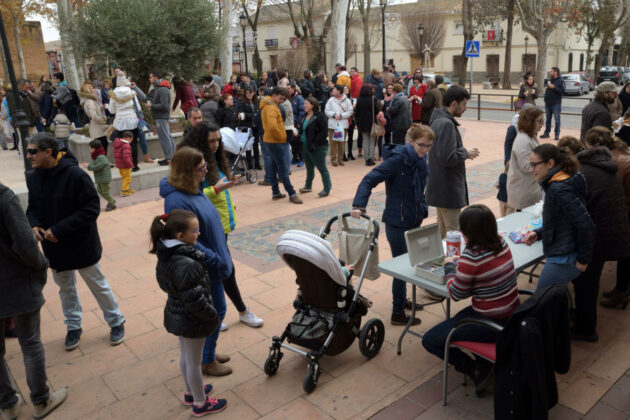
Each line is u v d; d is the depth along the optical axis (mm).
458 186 4508
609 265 5441
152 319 4598
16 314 3088
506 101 27141
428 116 8820
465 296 3068
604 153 3752
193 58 15562
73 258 3885
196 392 3176
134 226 7355
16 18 30328
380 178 3947
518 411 2641
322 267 3293
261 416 3209
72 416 3307
